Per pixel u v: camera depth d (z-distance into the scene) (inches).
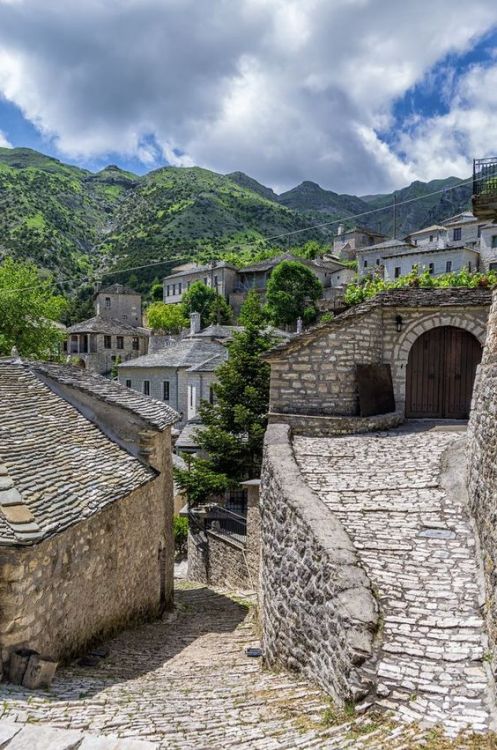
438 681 170.6
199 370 1115.9
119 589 358.0
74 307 3262.8
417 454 395.9
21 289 1167.0
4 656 230.1
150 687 230.7
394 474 353.4
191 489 673.0
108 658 297.7
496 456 227.3
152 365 1362.0
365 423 464.8
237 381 740.7
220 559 614.2
